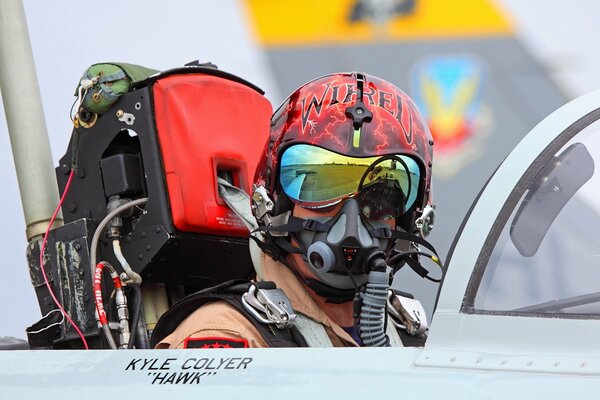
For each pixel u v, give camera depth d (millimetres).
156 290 10203
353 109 8320
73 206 10234
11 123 10586
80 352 7188
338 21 26906
